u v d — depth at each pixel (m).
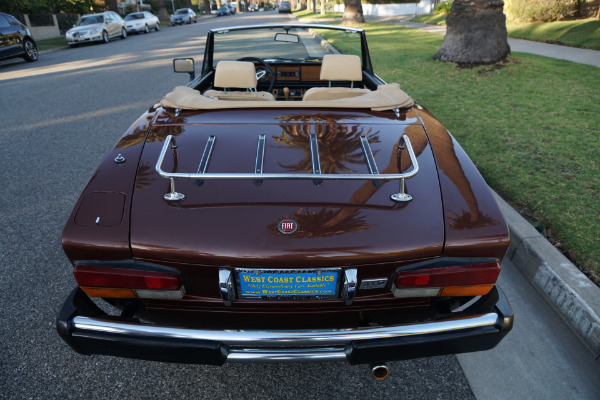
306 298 1.60
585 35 11.52
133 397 1.93
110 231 1.54
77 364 2.11
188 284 1.60
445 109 5.70
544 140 4.45
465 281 1.56
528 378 1.99
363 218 1.54
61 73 11.09
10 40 12.90
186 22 35.12
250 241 1.49
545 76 7.39
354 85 3.85
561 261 2.48
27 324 2.37
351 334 1.51
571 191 3.37
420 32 17.09
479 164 3.91
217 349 1.51
